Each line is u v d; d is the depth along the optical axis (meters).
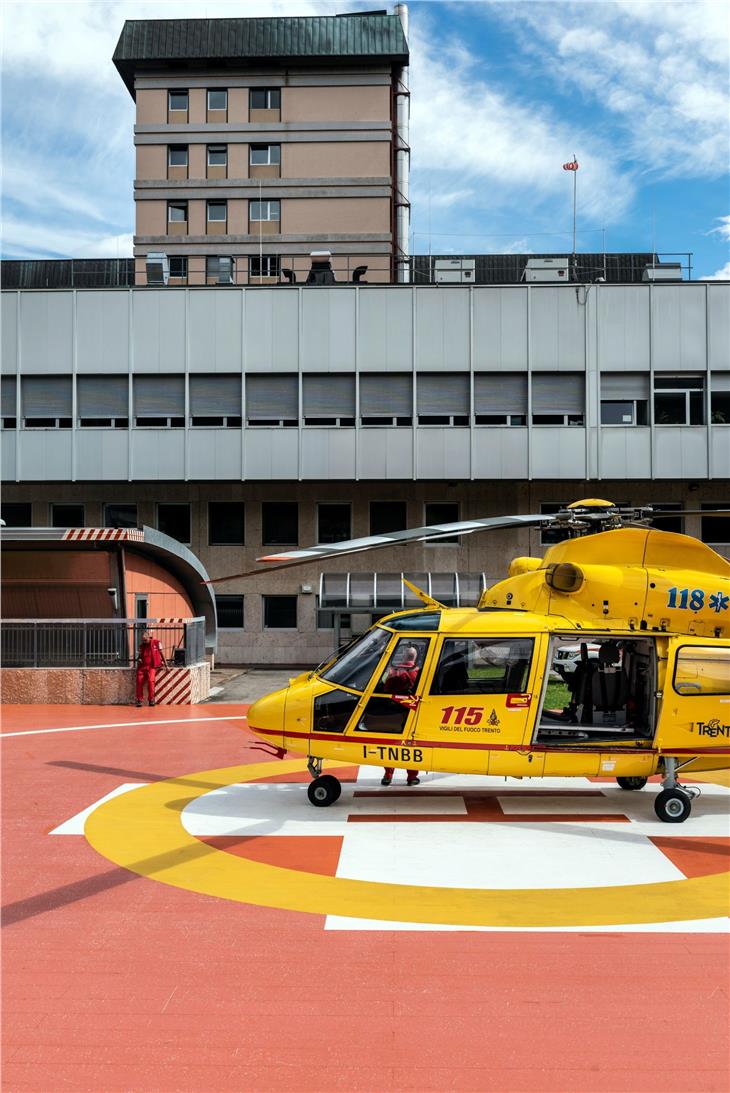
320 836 10.25
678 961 6.70
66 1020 5.74
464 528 10.34
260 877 8.74
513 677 10.77
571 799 12.20
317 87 41.22
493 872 8.92
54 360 30.14
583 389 29.59
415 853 9.59
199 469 29.84
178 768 14.20
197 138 41.34
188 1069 5.16
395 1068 5.17
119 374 30.09
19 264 42.91
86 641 21.92
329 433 29.70
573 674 11.37
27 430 30.06
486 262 42.00
